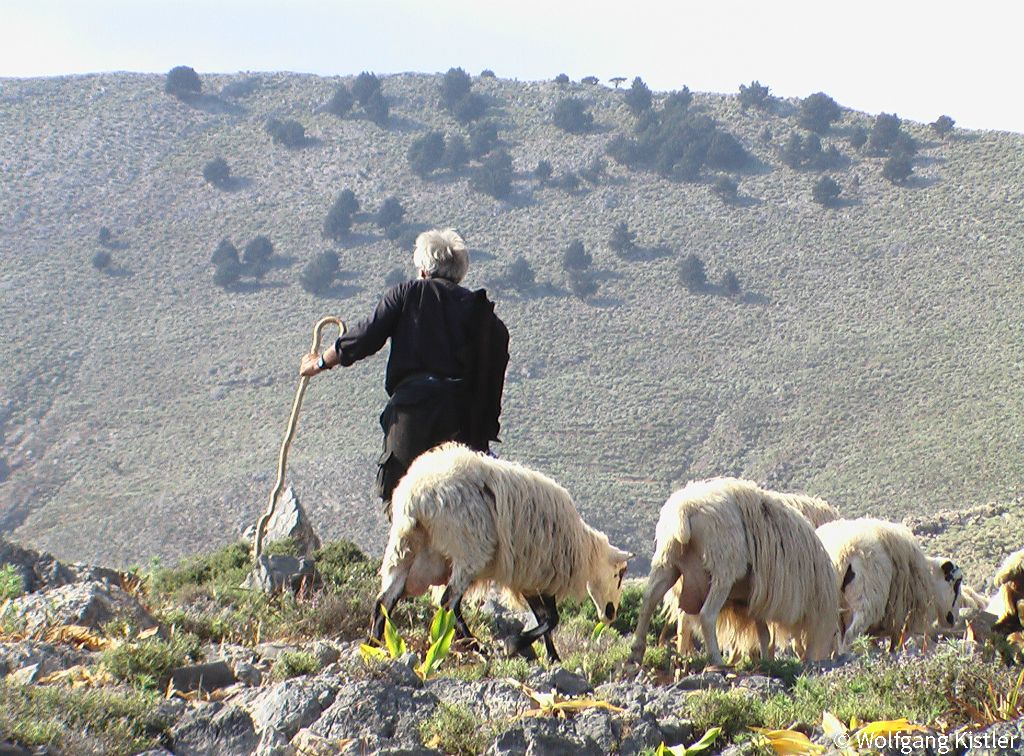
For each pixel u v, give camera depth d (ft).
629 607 34.09
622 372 547.90
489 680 20.27
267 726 18.39
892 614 33.68
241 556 37.50
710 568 26.76
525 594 25.80
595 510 414.00
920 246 645.92
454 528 23.67
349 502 402.52
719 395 516.32
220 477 448.65
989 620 37.60
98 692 19.16
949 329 551.18
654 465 464.24
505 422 494.59
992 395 472.44
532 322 597.52
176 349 589.73
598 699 19.71
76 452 497.46
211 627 26.96
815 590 28.43
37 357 572.51
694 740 18.62
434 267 25.91
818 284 622.13
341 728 18.03
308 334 603.26
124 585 31.81
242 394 540.11
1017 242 632.79
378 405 500.33
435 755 17.07
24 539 432.66
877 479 420.36
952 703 19.48
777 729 18.76
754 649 28.84
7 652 21.50
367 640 24.18
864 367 525.34
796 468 448.24
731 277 619.26
